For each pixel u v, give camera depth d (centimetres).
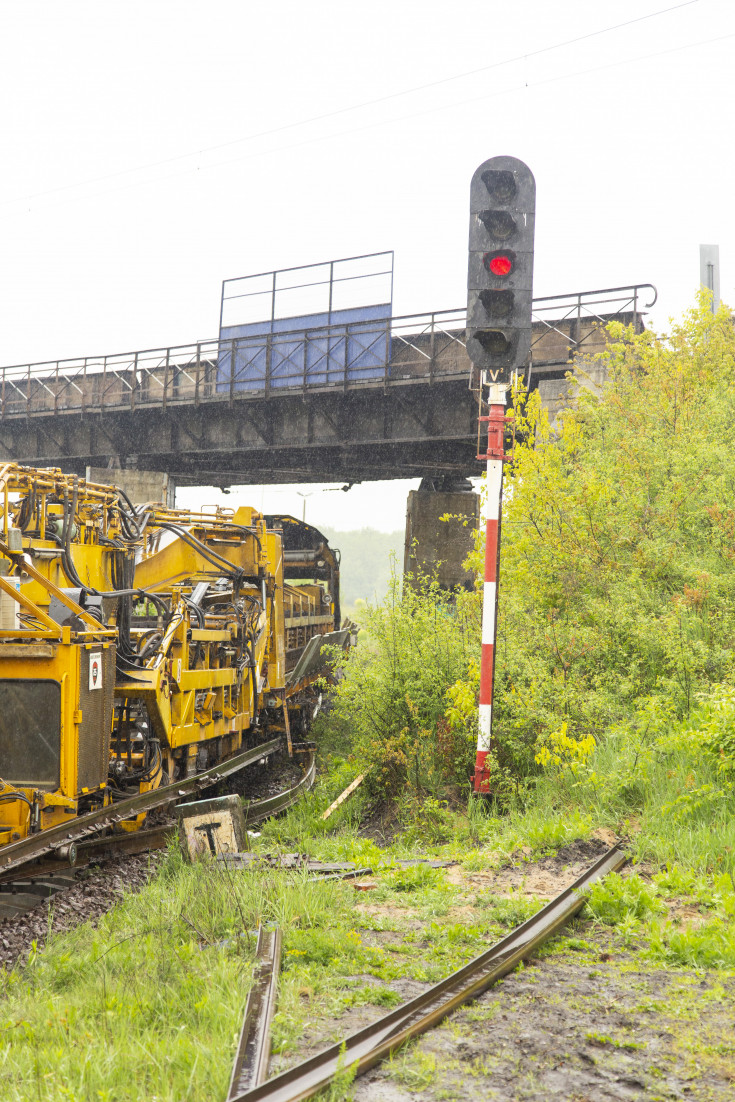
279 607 1591
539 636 1141
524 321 920
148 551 1507
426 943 576
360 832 1038
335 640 1945
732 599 1126
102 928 666
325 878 728
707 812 780
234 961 545
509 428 1364
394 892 709
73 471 4256
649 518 1272
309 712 1770
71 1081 396
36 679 804
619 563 1230
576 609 1213
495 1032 425
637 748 884
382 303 3070
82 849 830
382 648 1212
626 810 837
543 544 1257
